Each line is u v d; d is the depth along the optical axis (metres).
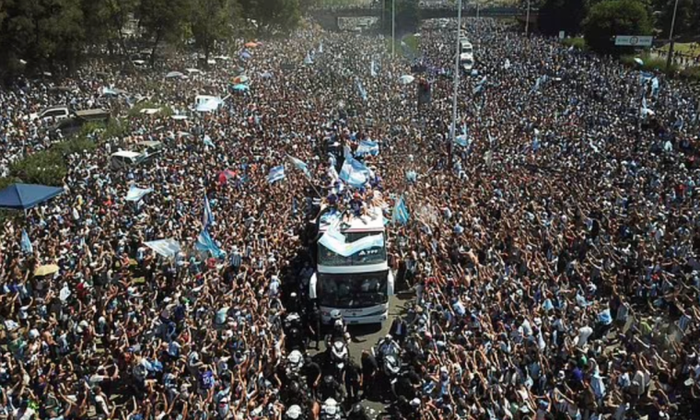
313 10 147.38
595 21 81.12
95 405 16.83
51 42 67.00
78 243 25.86
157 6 79.69
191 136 43.94
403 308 24.39
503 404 15.37
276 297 22.06
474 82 61.38
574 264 23.59
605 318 20.02
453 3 176.50
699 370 16.98
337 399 18.02
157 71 77.38
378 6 145.62
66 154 39.75
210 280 22.55
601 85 56.72
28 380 16.91
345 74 69.75
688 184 31.33
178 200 30.89
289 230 27.78
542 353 17.95
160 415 15.34
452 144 39.44
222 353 18.44
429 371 17.38
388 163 38.00
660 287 22.92
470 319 19.38
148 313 20.45
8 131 44.53
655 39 91.12
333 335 20.09
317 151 41.12
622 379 16.53
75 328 19.67
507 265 23.95
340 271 22.27
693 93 54.25
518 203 29.97
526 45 87.62
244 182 34.31
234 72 73.88
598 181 33.12
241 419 14.81
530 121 45.19
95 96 58.84
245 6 112.62
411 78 60.69
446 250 25.09
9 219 29.27
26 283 23.05
